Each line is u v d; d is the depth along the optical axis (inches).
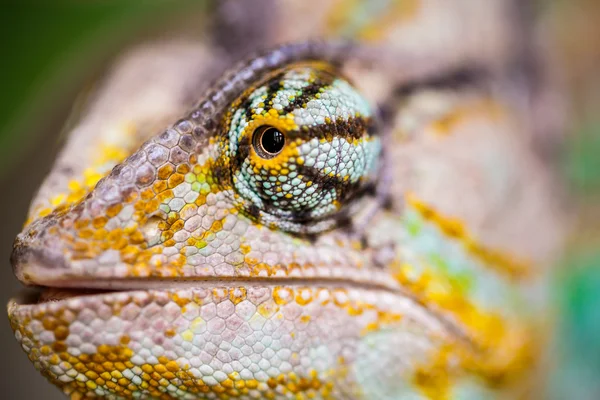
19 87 6.7
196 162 5.2
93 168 5.3
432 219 5.6
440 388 5.6
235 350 5.2
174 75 5.9
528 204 6.3
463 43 6.2
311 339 5.3
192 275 5.2
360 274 5.4
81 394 5.2
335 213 5.3
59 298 5.1
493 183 5.9
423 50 6.0
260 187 5.2
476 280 5.7
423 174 5.6
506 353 5.8
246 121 5.1
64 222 5.1
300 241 5.3
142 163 5.1
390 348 5.5
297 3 6.1
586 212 7.1
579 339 6.8
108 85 5.8
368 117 5.3
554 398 6.6
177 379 5.2
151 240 5.1
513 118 6.4
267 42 6.0
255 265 5.2
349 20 6.0
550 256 6.5
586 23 8.0
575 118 7.3
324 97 5.2
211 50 6.1
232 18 6.1
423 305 5.5
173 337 5.1
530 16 6.8
